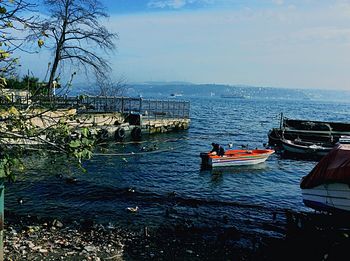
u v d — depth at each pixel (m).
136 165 26.23
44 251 10.33
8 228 12.37
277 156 34.09
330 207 13.32
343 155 12.93
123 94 39.91
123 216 14.91
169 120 46.53
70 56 35.38
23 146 5.87
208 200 18.17
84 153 5.49
